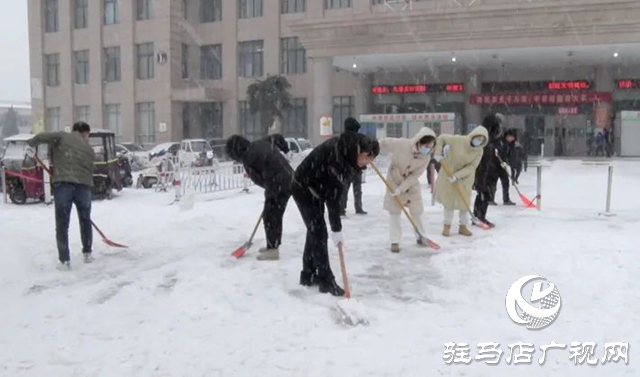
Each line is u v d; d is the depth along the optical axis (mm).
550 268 6285
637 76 32219
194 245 8062
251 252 7551
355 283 6047
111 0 41062
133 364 4078
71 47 42500
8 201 14219
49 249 7879
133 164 28578
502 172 11766
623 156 31203
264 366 4008
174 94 38781
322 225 5738
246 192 15031
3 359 4219
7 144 14055
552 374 3828
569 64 32125
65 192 6879
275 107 35656
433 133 7309
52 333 4727
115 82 41000
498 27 25516
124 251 7719
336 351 4238
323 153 5535
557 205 12016
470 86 34500
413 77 35469
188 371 3953
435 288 5777
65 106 42938
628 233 8375
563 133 33781
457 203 8438
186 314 5094
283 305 5297
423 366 3965
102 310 5273
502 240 7836
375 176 20078
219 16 40406
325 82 28984
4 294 5832
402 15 26578
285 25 38188
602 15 24156
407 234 8812
